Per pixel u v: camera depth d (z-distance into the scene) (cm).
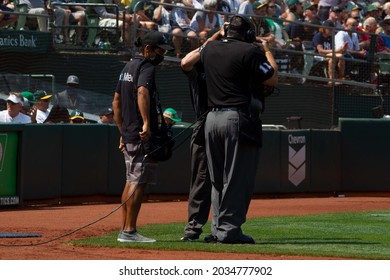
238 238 3138
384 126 6162
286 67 6988
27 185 4909
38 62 6350
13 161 4753
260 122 3134
